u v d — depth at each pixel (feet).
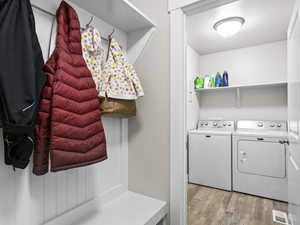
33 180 3.00
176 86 4.32
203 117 12.29
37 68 2.59
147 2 4.89
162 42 4.57
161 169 4.55
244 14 7.47
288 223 6.51
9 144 2.36
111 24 4.50
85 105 3.08
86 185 3.94
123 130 4.94
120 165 4.87
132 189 5.02
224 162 9.51
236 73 11.33
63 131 2.70
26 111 2.31
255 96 10.73
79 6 3.67
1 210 2.64
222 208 7.63
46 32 3.20
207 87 11.05
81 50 3.20
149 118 4.74
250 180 8.89
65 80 2.81
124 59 4.13
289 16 7.59
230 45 10.80
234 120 11.14
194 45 10.80
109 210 4.06
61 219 3.38
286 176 8.08
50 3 3.21
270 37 9.70
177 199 4.30
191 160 10.47
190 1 4.15
